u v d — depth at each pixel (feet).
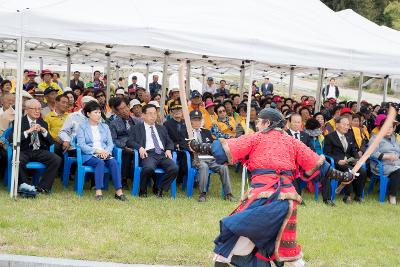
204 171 25.98
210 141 28.89
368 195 31.71
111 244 17.87
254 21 26.55
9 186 24.73
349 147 29.48
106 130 25.98
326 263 17.83
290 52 25.43
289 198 13.50
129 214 22.21
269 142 14.01
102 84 67.51
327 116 44.24
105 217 21.42
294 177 14.47
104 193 26.22
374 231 22.54
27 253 16.44
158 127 27.14
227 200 26.71
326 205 27.58
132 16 23.73
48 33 22.11
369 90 122.01
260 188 13.64
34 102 24.76
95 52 52.24
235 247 13.62
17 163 23.30
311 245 19.60
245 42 24.66
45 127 25.61
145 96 42.09
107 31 22.68
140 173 26.03
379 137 14.56
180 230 20.22
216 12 26.23
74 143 26.11
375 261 18.45
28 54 58.39
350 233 21.95
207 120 35.17
